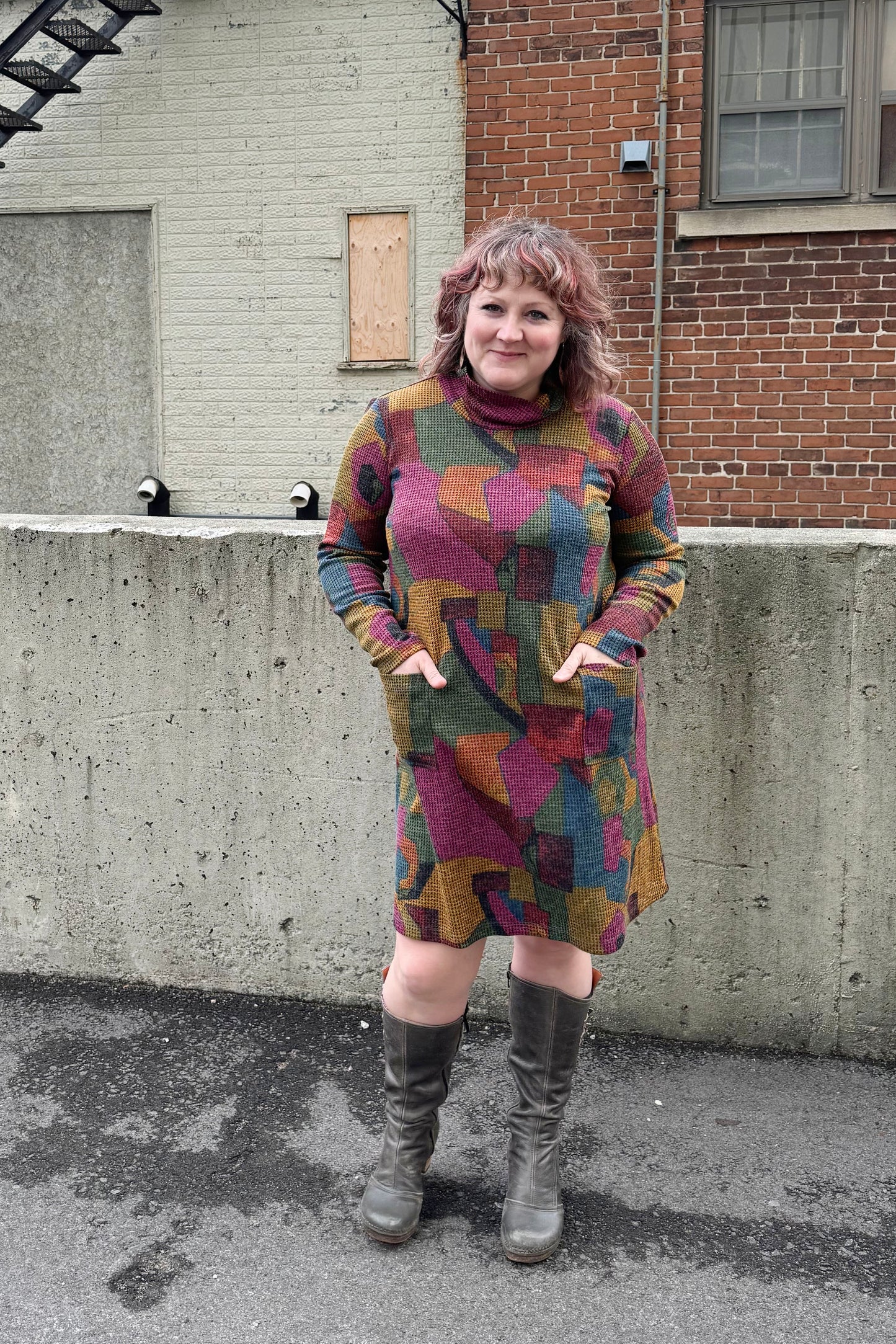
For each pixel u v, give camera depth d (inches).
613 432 76.0
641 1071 104.0
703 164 299.7
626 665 73.5
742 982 107.1
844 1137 93.9
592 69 298.5
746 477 303.4
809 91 292.4
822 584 100.0
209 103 335.3
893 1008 104.7
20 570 114.8
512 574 71.9
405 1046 81.0
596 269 74.1
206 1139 93.3
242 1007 115.4
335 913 114.0
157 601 112.4
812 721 101.9
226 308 343.6
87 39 321.7
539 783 73.7
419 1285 77.2
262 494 349.4
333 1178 88.4
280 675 111.0
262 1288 76.8
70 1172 89.0
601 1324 73.7
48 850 119.4
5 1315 74.3
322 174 332.5
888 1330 73.1
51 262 353.4
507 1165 86.6
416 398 76.2
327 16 325.1
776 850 104.4
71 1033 110.3
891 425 294.0
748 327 298.5
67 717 116.3
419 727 74.4
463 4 312.7
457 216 326.6
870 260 289.7
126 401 356.2
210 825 115.3
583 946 75.7
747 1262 79.4
